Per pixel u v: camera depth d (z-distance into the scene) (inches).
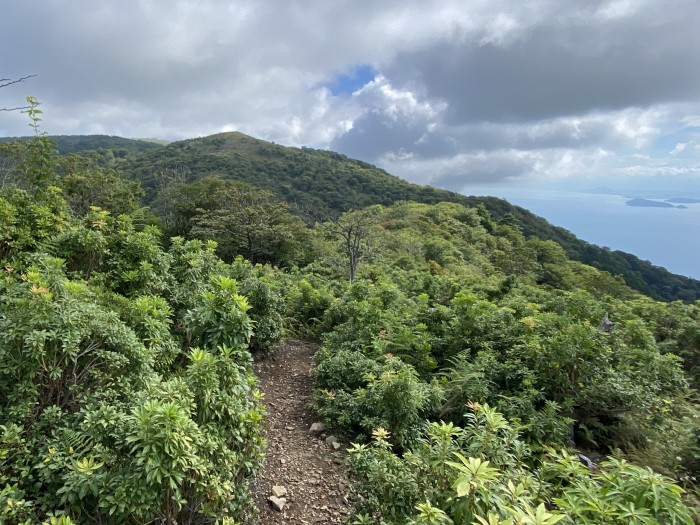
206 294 151.3
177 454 81.0
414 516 91.6
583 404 206.8
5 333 104.8
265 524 129.4
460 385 197.5
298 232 1101.7
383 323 264.4
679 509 81.4
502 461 107.3
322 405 203.6
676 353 347.9
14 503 81.1
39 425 100.5
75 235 187.2
